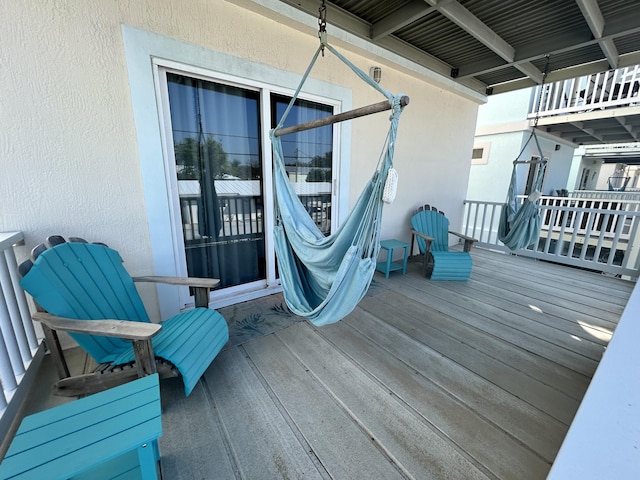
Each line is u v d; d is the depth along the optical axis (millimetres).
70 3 1594
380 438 1309
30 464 769
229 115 2344
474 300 2891
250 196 2602
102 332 1221
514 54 3203
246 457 1208
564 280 3572
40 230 1713
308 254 1775
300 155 2848
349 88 3010
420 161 4180
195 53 2020
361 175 3412
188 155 2211
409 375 1739
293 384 1645
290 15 2287
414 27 2816
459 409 1485
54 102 1642
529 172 6961
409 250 4387
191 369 1388
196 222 2348
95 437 855
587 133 6980
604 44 2758
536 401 1553
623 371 886
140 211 2027
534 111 6160
